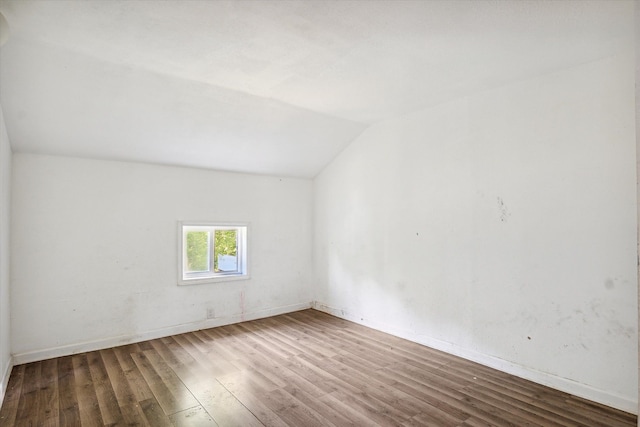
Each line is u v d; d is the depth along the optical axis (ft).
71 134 10.83
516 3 6.53
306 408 8.27
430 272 12.26
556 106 9.36
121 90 9.72
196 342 12.75
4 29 6.19
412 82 10.18
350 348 12.14
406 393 8.99
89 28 7.30
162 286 13.44
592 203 8.71
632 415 7.95
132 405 8.37
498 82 10.21
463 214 11.34
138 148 12.25
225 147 13.35
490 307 10.62
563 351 9.13
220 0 6.42
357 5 6.59
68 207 11.73
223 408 8.25
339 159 16.06
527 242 9.85
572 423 7.64
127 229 12.77
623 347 8.20
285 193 16.84
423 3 6.52
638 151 5.88
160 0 6.42
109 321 12.34
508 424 7.63
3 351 9.13
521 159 10.00
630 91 8.20
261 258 16.08
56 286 11.46
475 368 10.52
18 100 9.14
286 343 12.64
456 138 11.56
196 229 14.74
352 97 11.37
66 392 8.98
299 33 7.57
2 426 7.51
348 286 15.61
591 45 8.04
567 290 9.09
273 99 11.34
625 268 8.20
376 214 14.29
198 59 8.71
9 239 10.45
